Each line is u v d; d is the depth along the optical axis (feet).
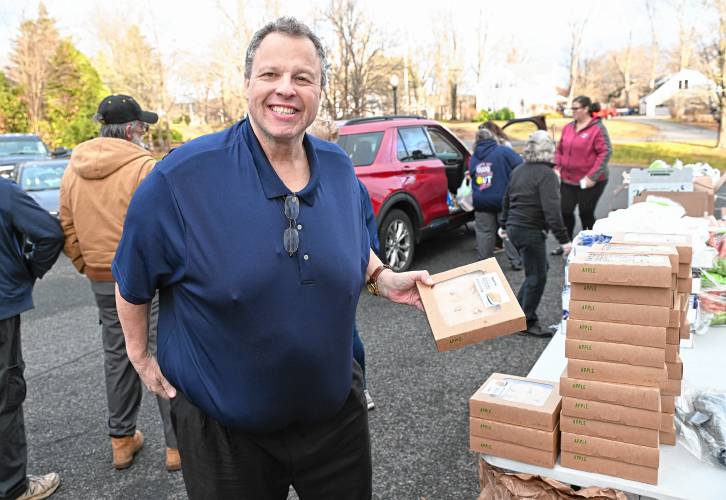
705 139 81.51
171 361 5.11
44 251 8.64
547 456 6.08
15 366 8.56
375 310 17.69
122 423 9.74
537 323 14.87
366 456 5.92
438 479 9.07
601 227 9.02
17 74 97.60
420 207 20.92
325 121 11.52
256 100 4.83
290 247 4.77
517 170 14.25
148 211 4.68
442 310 5.77
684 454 6.15
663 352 5.58
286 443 5.38
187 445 5.31
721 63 68.33
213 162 4.77
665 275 5.47
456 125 129.49
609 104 200.85
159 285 5.08
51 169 33.76
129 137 9.25
